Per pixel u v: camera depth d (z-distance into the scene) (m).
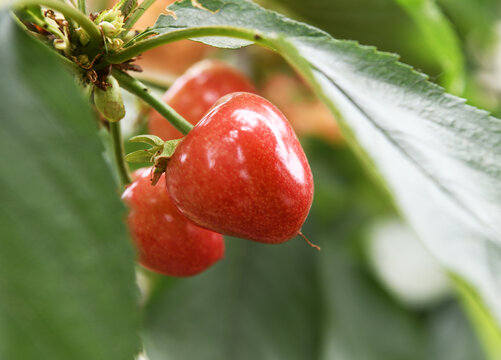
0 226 0.15
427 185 0.16
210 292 0.33
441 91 0.17
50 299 0.15
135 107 0.25
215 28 0.17
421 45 0.26
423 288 0.39
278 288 0.33
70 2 0.19
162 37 0.18
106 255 0.15
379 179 0.16
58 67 0.15
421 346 0.38
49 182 0.15
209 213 0.18
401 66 0.17
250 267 0.33
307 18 0.26
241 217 0.18
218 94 0.23
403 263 0.41
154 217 0.20
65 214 0.15
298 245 0.33
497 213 0.16
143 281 0.32
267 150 0.18
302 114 0.31
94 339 0.15
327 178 0.33
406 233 0.41
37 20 0.18
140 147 0.26
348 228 0.38
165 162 0.19
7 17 0.15
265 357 0.32
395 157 0.16
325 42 0.17
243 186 0.18
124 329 0.15
